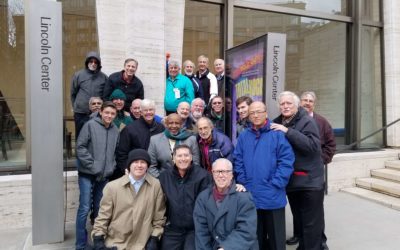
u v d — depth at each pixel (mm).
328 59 8320
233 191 3055
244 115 3879
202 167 3709
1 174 5160
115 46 5887
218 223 3035
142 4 5699
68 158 5625
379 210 5785
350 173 7180
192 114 4434
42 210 3859
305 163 3488
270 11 7637
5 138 5480
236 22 7363
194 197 3297
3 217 4781
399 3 8250
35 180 3809
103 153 3879
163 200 3324
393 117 8211
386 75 8305
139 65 5699
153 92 5801
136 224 3193
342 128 8430
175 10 6375
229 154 3689
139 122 4012
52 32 3746
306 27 8062
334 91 8359
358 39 8188
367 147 8219
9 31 5637
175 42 6406
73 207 5047
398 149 8078
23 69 5586
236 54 4320
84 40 6023
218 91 5707
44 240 3895
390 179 6906
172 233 3318
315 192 3498
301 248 3775
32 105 3734
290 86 7926
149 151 3754
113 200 3219
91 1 6047
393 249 4250
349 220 5285
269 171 3250
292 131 3312
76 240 3879
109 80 4785
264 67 3574
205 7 7086
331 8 8305
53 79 3789
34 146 3777
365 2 8352
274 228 3281
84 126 3891
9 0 5645
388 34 8242
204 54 7082
